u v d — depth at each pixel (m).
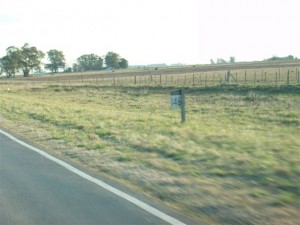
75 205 6.60
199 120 20.70
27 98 42.59
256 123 19.59
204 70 96.25
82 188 7.64
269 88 35.06
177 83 51.31
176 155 10.33
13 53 156.25
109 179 8.34
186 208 6.45
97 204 6.62
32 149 12.13
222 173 8.47
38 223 5.80
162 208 6.40
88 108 27.42
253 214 6.09
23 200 6.96
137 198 6.95
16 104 31.05
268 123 19.55
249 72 70.25
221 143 11.71
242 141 11.79
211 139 12.33
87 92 50.91
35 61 160.12
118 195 7.13
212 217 6.02
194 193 7.24
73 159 10.59
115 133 14.23
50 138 14.09
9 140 14.09
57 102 36.06
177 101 16.98
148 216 6.01
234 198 6.88
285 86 34.41
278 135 13.64
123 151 11.28
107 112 23.08
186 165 9.36
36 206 6.60
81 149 11.81
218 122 19.84
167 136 13.41
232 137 12.53
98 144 12.28
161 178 8.32
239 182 7.82
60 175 8.73
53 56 196.88
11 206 6.64
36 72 174.38
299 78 47.16
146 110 28.08
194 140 12.42
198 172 8.70
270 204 6.51
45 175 8.76
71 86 59.34
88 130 15.39
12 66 155.50
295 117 21.39
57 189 7.61
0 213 6.29
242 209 6.32
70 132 15.16
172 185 7.80
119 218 5.93
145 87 48.53
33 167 9.61
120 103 34.72
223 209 6.36
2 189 7.71
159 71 108.69
